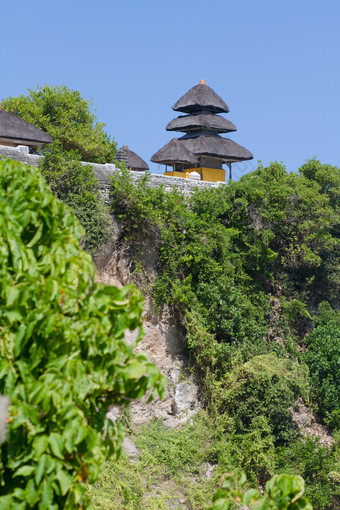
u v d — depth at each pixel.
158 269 27.12
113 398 7.95
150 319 26.69
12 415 6.89
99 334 7.50
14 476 7.12
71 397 7.14
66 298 7.48
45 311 7.14
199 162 39.88
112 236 25.94
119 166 27.34
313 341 30.22
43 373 7.34
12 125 29.92
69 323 7.40
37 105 38.91
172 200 27.47
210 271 27.69
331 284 33.44
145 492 22.38
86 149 38.22
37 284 7.29
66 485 7.05
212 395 25.59
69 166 24.97
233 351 26.69
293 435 25.45
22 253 7.48
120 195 26.69
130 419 24.20
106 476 21.72
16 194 7.88
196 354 26.38
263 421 24.69
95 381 7.47
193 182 31.41
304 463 23.92
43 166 24.80
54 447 6.97
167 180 29.97
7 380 7.01
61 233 8.09
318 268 33.25
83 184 25.23
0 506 6.91
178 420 25.31
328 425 27.19
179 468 23.59
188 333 26.33
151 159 37.66
